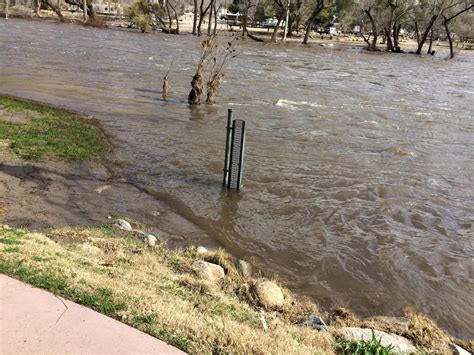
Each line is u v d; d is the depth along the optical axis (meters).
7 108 14.21
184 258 6.62
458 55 65.81
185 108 17.73
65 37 44.12
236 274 6.52
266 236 8.10
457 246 8.27
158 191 9.56
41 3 73.81
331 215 9.11
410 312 6.21
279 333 4.78
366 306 6.33
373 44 63.12
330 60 44.00
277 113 18.19
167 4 63.31
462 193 10.95
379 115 19.38
